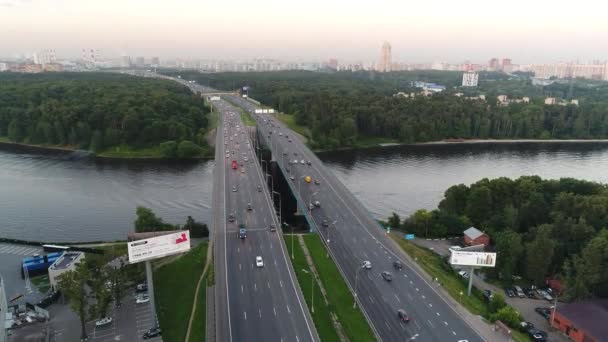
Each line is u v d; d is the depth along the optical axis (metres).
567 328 96.69
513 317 94.81
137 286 108.94
